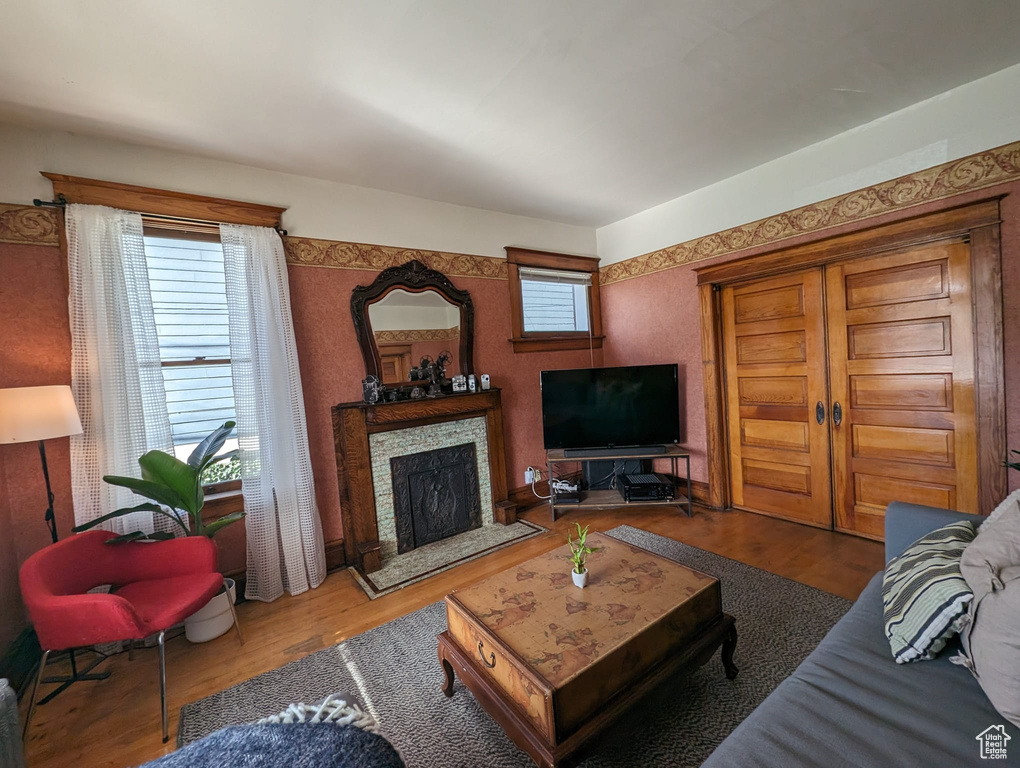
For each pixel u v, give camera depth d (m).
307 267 2.90
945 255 2.46
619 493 3.84
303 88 1.95
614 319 4.32
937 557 1.30
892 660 1.20
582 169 2.98
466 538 3.35
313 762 0.79
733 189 3.30
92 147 2.25
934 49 1.96
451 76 1.93
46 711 1.77
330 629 2.25
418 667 1.92
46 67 1.71
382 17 1.57
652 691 1.38
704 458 3.67
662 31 1.73
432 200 3.46
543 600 1.64
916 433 2.62
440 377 3.40
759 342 3.34
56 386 1.88
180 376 2.54
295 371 2.73
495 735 1.55
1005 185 2.21
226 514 2.61
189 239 2.54
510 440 3.90
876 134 2.60
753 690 1.66
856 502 2.91
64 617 1.55
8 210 2.08
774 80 2.11
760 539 2.96
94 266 2.16
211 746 0.84
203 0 1.43
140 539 2.04
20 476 2.10
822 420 3.03
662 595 1.62
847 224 2.76
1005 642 0.98
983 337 2.33
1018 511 1.23
